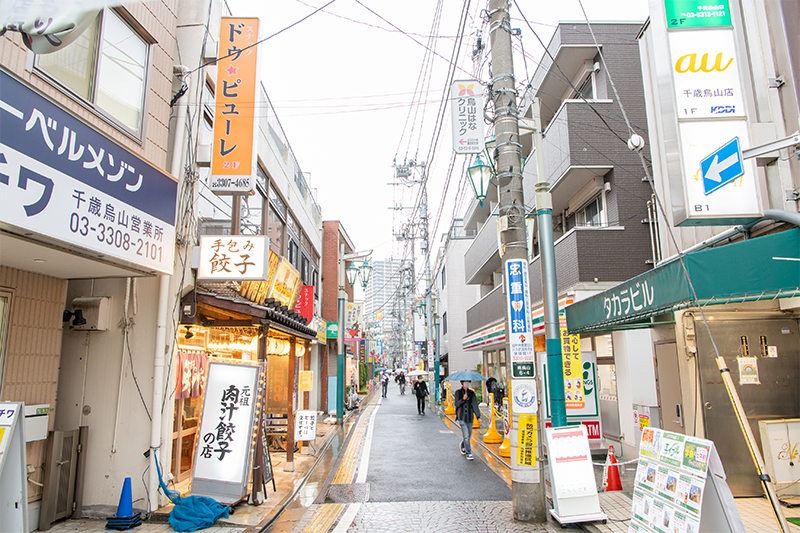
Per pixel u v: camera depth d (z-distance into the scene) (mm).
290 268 10445
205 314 8578
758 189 5852
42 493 6199
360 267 19344
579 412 10625
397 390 50031
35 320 6309
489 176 8102
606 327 9008
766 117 6273
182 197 7629
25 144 4273
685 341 7613
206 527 6277
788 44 5656
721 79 6164
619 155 12375
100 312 7070
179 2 8234
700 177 5930
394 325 81000
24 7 2797
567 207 15742
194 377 8508
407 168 23891
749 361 7285
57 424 7016
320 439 14062
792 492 6723
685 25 6289
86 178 5066
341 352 18484
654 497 4906
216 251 7543
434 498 7910
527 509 6637
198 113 8117
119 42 6547
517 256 7324
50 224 4539
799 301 7031
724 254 5250
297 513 7117
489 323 20625
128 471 6895
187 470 8602
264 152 11445
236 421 7281
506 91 7656
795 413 7184
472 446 13109
